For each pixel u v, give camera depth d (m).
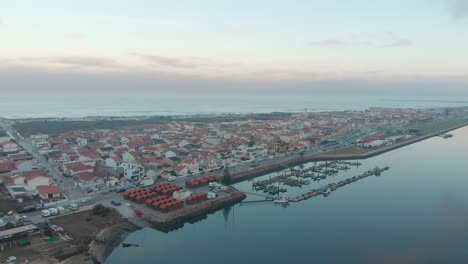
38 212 115.38
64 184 149.38
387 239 104.56
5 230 95.69
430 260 91.62
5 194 131.62
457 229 111.75
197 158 185.12
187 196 133.88
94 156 191.12
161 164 181.75
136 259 92.44
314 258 92.88
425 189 158.00
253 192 153.50
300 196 146.12
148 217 116.50
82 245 93.12
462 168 199.25
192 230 113.88
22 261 83.12
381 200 142.38
